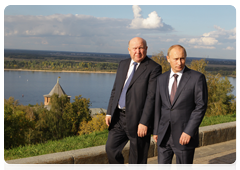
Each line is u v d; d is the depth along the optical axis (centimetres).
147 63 267
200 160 372
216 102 3372
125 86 271
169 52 237
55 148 378
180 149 229
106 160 333
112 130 279
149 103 255
